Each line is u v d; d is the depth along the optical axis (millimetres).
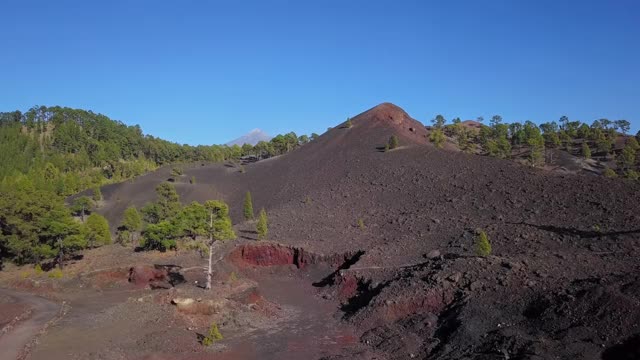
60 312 40031
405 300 40031
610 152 114000
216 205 44312
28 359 28906
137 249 65438
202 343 34000
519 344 28672
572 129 133125
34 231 58781
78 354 30016
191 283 48625
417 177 82625
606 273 36250
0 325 35844
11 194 61625
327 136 126688
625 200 55094
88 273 54344
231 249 63000
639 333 26875
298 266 60406
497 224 55094
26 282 51656
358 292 47969
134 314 38125
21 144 156875
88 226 68688
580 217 52969
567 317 30672
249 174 118688
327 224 70000
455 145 125625
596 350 27094
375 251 55062
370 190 82062
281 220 75188
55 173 126000
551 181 66688
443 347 32156
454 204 66625
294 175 104500
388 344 34375
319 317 42844
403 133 115188
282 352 33500
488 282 38594
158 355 31156
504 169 76688
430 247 53406
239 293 43688
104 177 140500
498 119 145375
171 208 80812
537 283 36406
